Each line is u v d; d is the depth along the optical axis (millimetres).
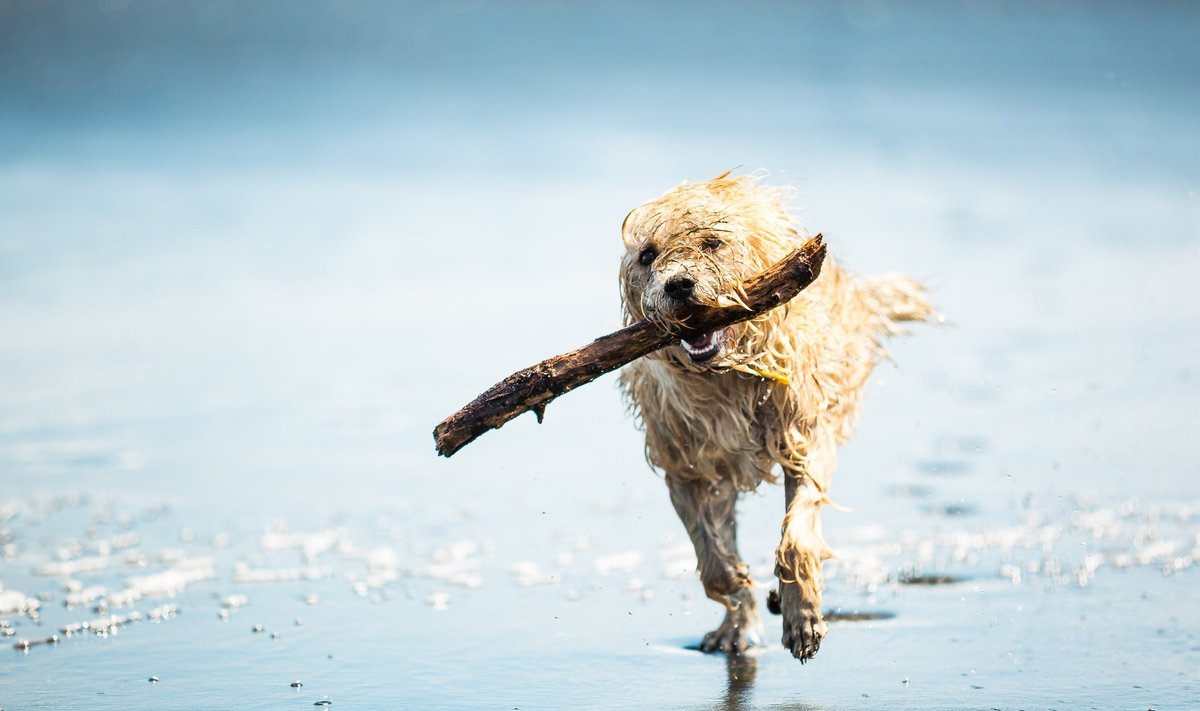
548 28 76812
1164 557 10055
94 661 8305
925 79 56594
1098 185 31391
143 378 16734
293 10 73875
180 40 62688
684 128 41875
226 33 65688
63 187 31875
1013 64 62031
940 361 16953
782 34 78688
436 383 16328
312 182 33281
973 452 13227
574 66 61969
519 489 12578
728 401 8297
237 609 9383
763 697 7648
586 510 11930
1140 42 72562
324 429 14648
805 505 8117
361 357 17641
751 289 7496
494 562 10516
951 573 9867
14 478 12867
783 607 7816
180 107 46188
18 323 19516
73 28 61938
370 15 75688
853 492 12062
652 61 64250
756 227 8094
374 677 8047
